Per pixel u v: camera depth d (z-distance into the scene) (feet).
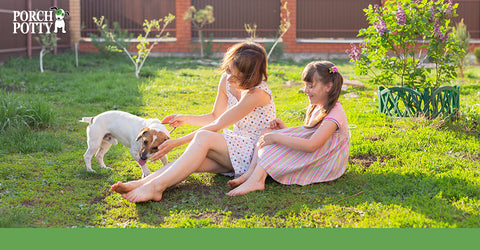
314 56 63.31
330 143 13.30
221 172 14.11
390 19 22.58
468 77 40.09
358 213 11.34
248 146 13.60
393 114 22.66
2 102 21.72
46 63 48.32
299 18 65.87
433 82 23.47
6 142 18.43
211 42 61.52
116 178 14.57
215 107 15.10
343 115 13.21
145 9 64.69
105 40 56.29
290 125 22.57
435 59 22.67
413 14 22.11
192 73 43.96
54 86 34.53
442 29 22.31
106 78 39.65
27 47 51.83
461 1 63.67
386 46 22.76
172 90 33.68
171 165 12.68
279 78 40.60
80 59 52.95
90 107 27.27
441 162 14.96
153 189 12.21
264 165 12.94
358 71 23.86
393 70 23.24
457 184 12.80
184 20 62.95
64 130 21.74
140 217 11.52
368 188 13.03
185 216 11.44
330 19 65.98
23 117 21.59
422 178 13.58
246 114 13.46
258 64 13.06
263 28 65.72
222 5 65.46
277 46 59.88
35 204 12.21
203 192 13.07
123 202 12.41
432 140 17.81
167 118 14.71
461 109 22.34
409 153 16.33
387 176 13.82
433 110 20.79
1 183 13.60
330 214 11.30
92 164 16.17
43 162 16.08
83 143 19.22
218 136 13.24
